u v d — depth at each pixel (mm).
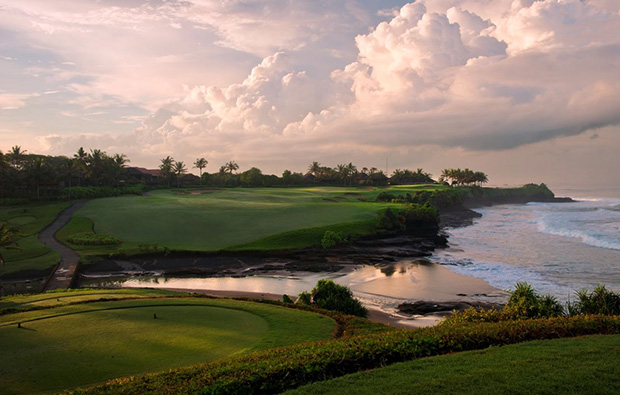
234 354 17797
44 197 103875
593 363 11781
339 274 55031
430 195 149750
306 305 29484
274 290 47375
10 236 51594
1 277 51312
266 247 70062
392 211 93062
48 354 18031
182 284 51562
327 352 13242
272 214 90500
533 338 14805
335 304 30141
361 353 13062
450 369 11750
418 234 85875
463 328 15547
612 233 79500
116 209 92688
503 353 12961
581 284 42781
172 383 12211
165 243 71625
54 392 14328
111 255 63719
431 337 14430
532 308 20766
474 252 68375
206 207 96688
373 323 24188
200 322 23406
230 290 47344
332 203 110562
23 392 14383
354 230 80062
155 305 27672
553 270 50344
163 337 20500
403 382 10984
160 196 128125
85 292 35688
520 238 81688
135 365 16734
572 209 155125
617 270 49094
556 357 12336
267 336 20656
